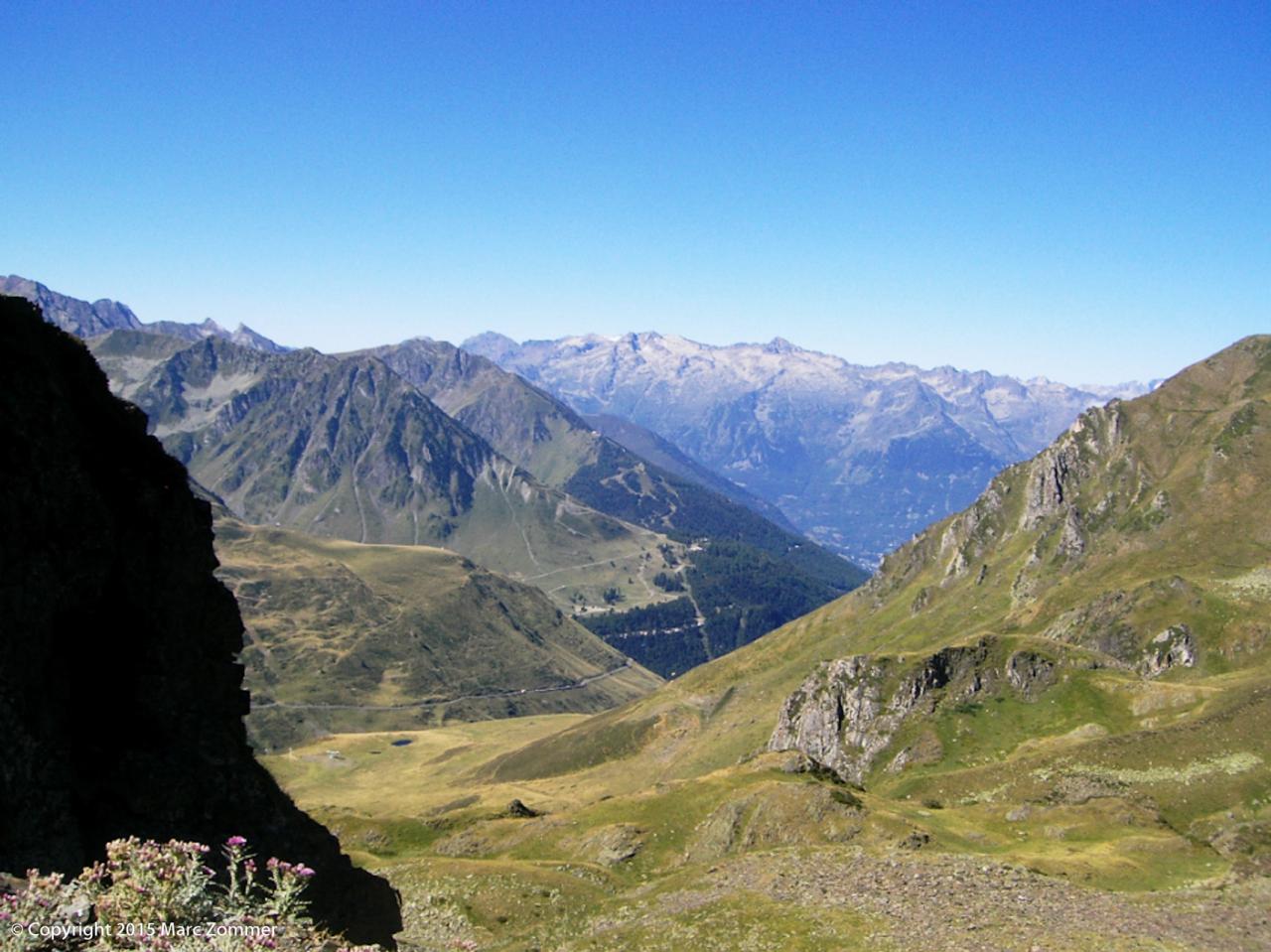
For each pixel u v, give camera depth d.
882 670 166.00
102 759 34.56
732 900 67.44
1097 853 75.19
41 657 33.28
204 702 41.09
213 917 19.58
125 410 43.47
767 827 85.69
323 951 20.08
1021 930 54.94
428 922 80.12
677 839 92.94
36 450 35.53
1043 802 93.25
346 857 44.66
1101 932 54.53
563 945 69.94
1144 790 91.88
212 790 37.84
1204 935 54.44
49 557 34.53
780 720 186.25
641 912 71.38
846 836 80.75
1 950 17.28
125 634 38.22
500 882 85.88
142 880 19.19
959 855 71.50
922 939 54.88
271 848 38.84
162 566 40.81
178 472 44.78
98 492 37.91
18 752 30.12
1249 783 89.12
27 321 39.25
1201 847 76.25
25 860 28.38
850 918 60.00
